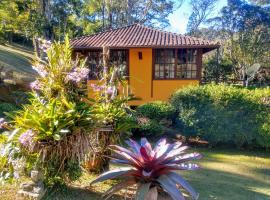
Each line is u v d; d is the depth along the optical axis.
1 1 24.08
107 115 5.09
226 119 8.02
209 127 8.12
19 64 19.91
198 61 13.27
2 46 26.52
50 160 4.19
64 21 34.00
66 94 4.42
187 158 4.24
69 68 4.48
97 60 13.24
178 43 13.05
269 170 6.57
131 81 13.50
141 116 9.07
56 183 4.37
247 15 30.19
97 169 5.32
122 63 13.61
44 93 4.50
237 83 21.66
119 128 5.21
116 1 34.91
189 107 8.46
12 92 11.56
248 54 28.64
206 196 4.86
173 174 4.12
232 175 6.13
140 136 8.70
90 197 4.42
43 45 4.74
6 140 4.20
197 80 13.32
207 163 6.91
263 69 26.48
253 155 7.74
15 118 4.29
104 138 5.13
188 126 8.30
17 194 4.20
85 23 37.38
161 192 4.26
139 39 14.01
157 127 8.69
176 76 13.48
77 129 4.12
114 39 14.20
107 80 5.63
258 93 8.14
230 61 27.88
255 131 7.94
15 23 26.56
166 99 13.46
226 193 5.07
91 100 4.84
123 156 4.29
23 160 4.14
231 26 30.94
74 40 14.35
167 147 4.40
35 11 29.92
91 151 4.60
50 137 4.04
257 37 29.22
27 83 13.63
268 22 29.64
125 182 4.20
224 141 8.27
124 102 5.54
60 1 34.25
